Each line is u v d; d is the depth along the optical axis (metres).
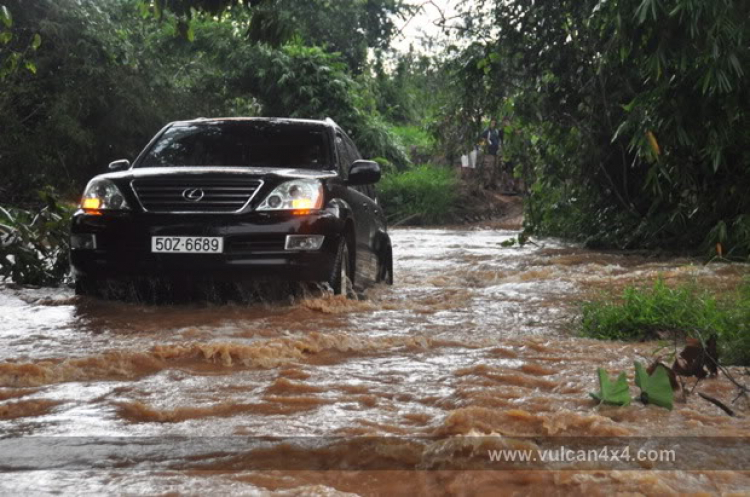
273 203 6.53
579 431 3.05
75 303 6.73
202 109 25.02
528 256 12.37
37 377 3.95
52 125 19.94
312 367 4.26
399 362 4.40
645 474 2.55
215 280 6.51
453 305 6.77
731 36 7.21
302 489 2.42
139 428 3.16
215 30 25.14
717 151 9.31
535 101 12.44
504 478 2.56
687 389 3.78
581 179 13.48
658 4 7.03
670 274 8.23
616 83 12.09
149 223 6.48
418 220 26.31
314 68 26.86
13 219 8.36
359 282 7.54
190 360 4.42
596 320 5.67
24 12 19.73
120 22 23.70
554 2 11.62
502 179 28.58
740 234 10.05
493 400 3.48
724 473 2.58
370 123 28.22
